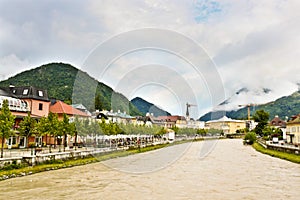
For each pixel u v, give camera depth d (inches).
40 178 1136.8
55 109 2541.8
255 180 1145.4
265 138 3929.6
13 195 868.6
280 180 1150.3
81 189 954.1
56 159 1434.5
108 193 901.2
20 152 1669.5
